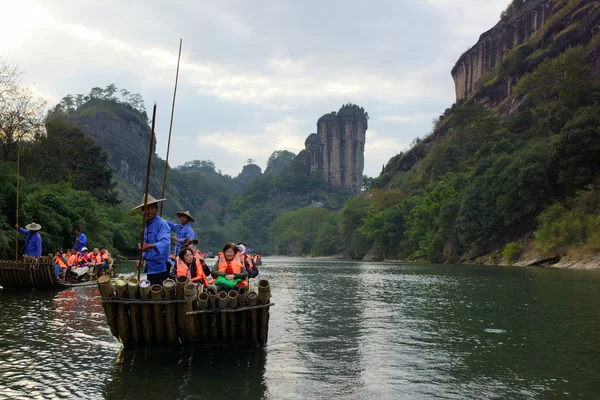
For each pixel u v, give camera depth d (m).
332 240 124.44
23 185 29.97
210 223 190.88
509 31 117.56
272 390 6.27
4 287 17.59
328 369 7.32
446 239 66.19
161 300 7.86
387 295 18.53
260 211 196.12
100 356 7.78
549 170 50.28
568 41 90.31
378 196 106.38
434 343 9.24
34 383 6.37
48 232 29.38
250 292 8.31
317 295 18.62
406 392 6.27
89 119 155.62
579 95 68.94
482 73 125.12
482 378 6.91
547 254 45.81
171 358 7.76
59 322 10.72
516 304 15.16
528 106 86.44
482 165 62.19
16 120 38.16
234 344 8.36
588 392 6.30
